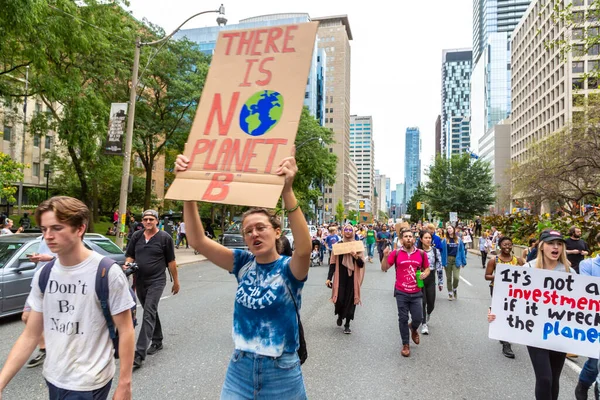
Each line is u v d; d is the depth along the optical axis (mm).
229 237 20266
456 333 7348
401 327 6051
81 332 2365
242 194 2375
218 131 2566
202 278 13711
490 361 5793
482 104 170250
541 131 86750
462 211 44875
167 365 5219
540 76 87188
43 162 46750
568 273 4078
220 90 2654
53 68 15688
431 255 7586
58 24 13531
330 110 148875
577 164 26469
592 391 4766
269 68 2594
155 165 64188
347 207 151750
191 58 25375
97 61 18422
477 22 195500
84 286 2379
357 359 5770
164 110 25547
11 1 10703
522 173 31391
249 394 2480
